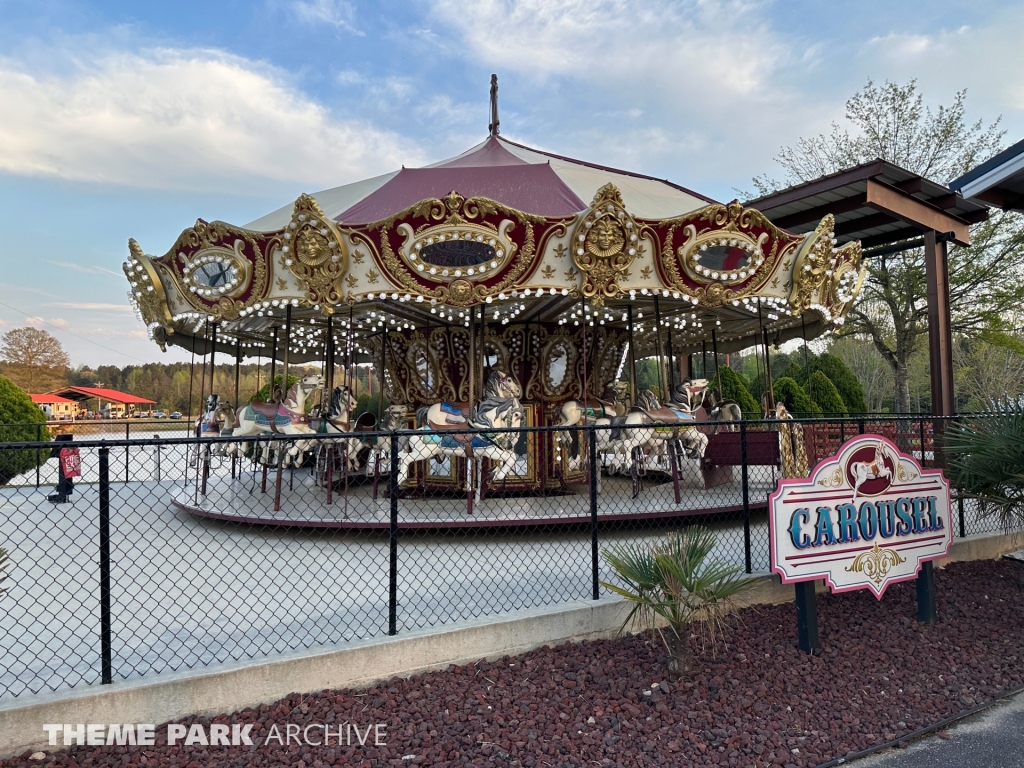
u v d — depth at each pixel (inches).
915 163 889.5
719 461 364.8
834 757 131.3
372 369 609.3
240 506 321.4
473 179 334.3
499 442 286.2
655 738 134.3
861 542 188.7
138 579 215.5
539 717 140.5
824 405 793.6
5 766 117.6
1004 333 854.5
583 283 278.1
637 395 340.8
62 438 382.9
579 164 435.5
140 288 331.9
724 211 290.5
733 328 485.1
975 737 141.5
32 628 170.2
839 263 339.9
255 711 139.2
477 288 277.3
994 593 235.6
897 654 180.4
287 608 184.1
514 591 200.1
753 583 181.6
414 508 301.6
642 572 166.1
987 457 237.9
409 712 141.5
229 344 518.9
